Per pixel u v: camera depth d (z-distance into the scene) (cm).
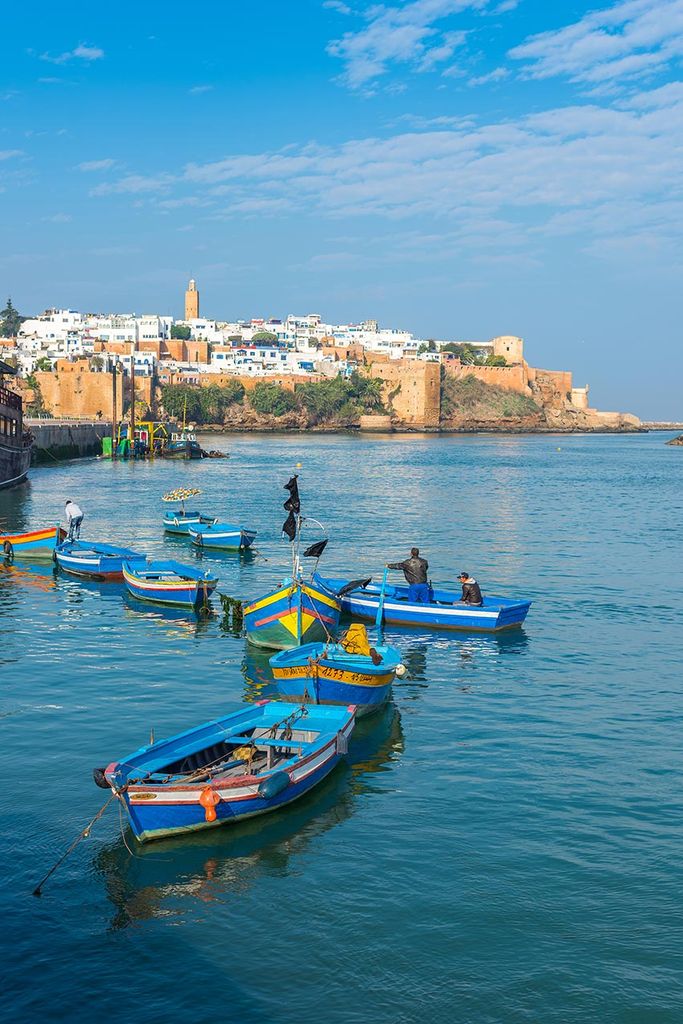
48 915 1541
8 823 1842
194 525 5828
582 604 4088
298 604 3030
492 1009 1334
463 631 3525
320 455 16688
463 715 2545
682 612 3938
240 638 3356
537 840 1811
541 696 2725
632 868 1706
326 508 7944
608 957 1448
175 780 1842
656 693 2767
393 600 3672
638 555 5550
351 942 1478
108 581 4503
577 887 1641
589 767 2178
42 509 7512
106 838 1795
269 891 1619
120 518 6969
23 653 3122
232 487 9900
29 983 1373
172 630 3481
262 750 2075
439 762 2200
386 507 8094
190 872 1678
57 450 14300
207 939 1483
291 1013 1320
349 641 2702
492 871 1691
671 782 2094
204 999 1345
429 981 1391
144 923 1523
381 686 2517
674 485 11550
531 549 5734
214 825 1831
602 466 15688
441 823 1880
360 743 2322
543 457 18050
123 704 2567
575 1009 1336
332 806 1952
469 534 6384
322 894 1611
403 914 1555
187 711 2509
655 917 1552
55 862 1703
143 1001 1339
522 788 2052
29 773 2075
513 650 3256
